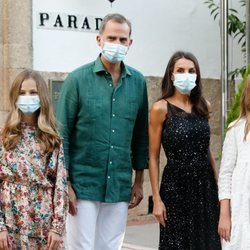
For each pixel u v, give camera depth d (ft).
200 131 20.93
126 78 21.16
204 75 37.19
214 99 37.52
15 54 31.89
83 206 20.74
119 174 21.01
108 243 21.26
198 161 20.95
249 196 17.98
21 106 18.75
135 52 34.96
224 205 18.38
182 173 20.84
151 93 35.40
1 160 18.69
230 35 37.14
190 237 20.94
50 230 18.69
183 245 20.97
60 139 19.03
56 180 18.84
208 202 21.08
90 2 33.42
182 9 36.42
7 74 31.94
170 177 20.94
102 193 20.84
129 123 21.09
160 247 21.21
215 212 21.17
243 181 18.03
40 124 18.76
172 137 20.80
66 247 21.17
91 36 33.50
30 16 32.04
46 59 32.48
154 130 21.13
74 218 20.88
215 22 37.47
